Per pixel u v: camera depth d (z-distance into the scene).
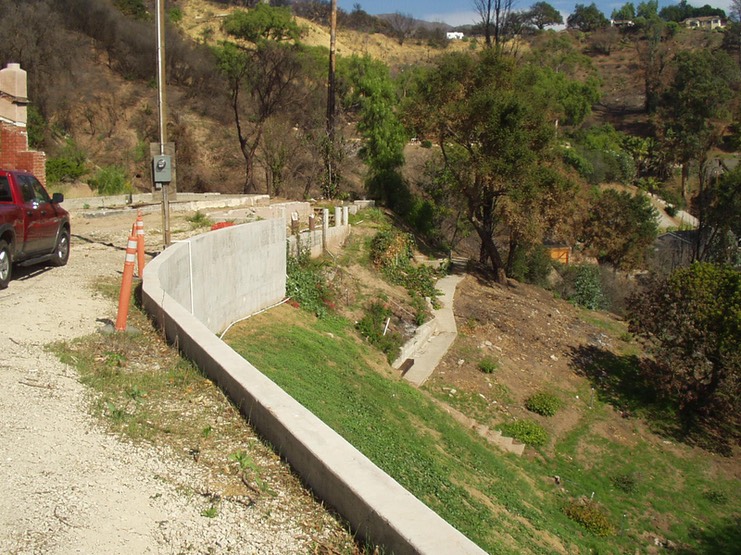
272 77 42.50
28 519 4.26
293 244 20.61
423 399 17.06
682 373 24.66
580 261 48.41
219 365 6.93
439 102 31.86
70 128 45.25
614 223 47.97
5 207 10.36
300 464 5.23
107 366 7.31
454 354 22.72
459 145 33.41
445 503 10.80
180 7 89.62
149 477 5.04
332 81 39.25
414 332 22.19
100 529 4.24
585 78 111.19
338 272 22.45
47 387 6.54
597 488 18.02
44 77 43.75
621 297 39.72
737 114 70.69
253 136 48.84
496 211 32.06
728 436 22.92
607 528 15.80
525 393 22.09
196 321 8.27
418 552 3.77
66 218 12.88
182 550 4.13
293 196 38.50
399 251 28.23
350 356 16.44
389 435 12.45
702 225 49.19
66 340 8.04
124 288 8.56
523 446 18.66
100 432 5.73
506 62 32.00
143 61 54.44
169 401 6.59
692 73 83.62
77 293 10.41
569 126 85.75
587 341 28.61
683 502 18.55
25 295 9.98
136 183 43.28
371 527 4.27
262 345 13.77
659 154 75.94
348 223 29.22
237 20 49.97
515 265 36.62
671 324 24.48
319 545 4.32
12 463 4.99
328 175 39.00
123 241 16.72
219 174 47.59
